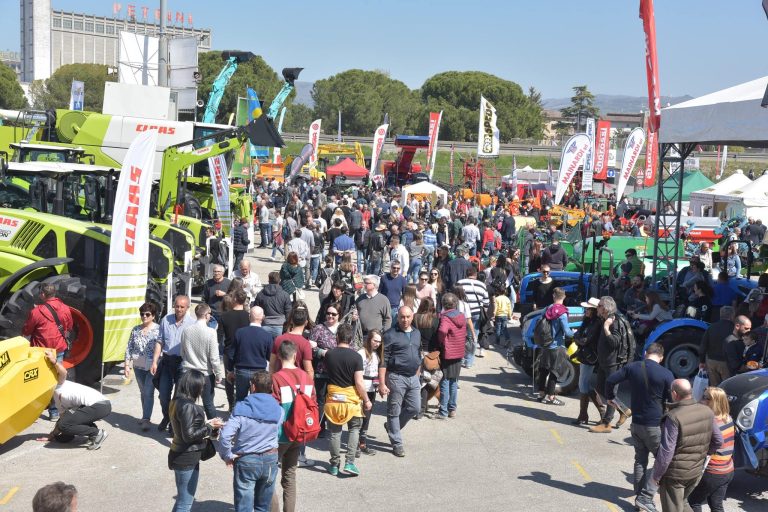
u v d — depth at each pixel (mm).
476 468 8695
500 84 108250
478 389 12031
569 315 12273
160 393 9297
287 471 7074
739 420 8000
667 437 6652
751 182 32156
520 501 7789
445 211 28766
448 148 85562
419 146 51281
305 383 6953
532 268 16922
